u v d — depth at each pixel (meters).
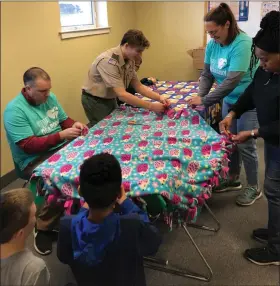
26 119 1.91
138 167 1.49
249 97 1.76
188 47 4.77
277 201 1.66
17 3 2.62
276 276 1.70
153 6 4.71
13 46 2.63
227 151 1.67
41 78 1.84
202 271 1.75
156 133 1.89
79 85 3.63
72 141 1.84
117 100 2.69
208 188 1.50
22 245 1.01
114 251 1.09
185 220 1.50
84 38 3.61
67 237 1.09
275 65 1.35
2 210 0.96
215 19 1.93
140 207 1.34
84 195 1.04
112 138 1.86
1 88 2.56
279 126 1.47
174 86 3.01
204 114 2.27
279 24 1.26
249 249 1.84
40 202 1.60
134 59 2.25
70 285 1.36
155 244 1.19
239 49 1.96
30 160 1.96
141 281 1.26
